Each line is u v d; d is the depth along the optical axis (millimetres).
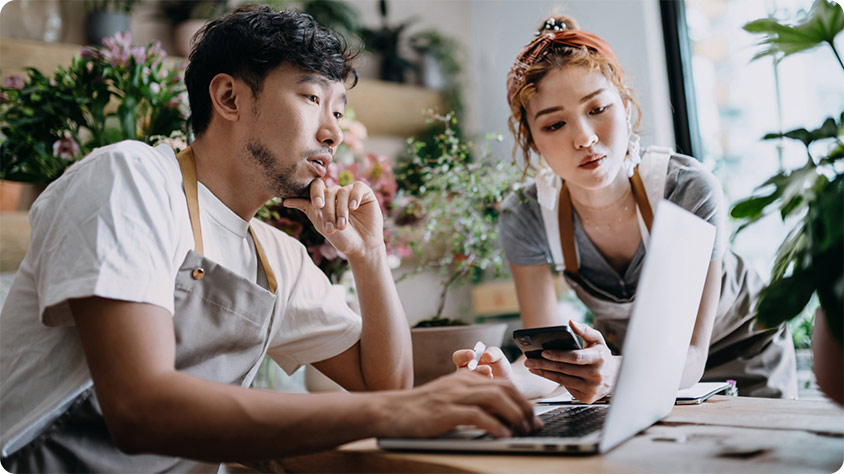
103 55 1713
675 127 3123
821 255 810
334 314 1275
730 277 1689
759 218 959
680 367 946
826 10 993
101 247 845
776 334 1734
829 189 844
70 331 963
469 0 4512
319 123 1089
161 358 808
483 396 774
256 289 1050
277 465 928
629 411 776
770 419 901
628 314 1628
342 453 837
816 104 2566
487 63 4367
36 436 924
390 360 1251
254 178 1090
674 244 804
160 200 945
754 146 2785
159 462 984
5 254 2562
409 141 2027
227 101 1069
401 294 3535
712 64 2996
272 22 1073
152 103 1734
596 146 1381
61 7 3186
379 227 1262
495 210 1883
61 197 956
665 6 3170
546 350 1059
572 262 1621
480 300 3672
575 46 1405
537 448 742
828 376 842
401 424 759
